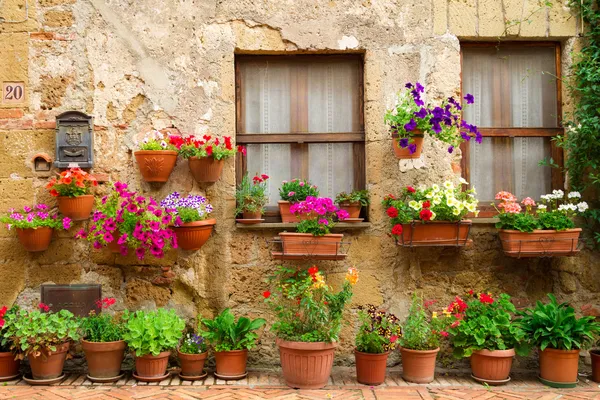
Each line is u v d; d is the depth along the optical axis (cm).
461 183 520
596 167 504
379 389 453
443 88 518
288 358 452
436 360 512
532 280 521
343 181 537
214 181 507
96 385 457
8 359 465
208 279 509
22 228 483
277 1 516
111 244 484
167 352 468
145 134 509
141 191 507
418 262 518
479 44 537
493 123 543
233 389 448
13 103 505
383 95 518
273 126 536
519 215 497
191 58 512
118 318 504
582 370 513
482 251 520
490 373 467
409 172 517
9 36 505
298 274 504
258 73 536
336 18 517
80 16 508
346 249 513
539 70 544
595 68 505
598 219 504
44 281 504
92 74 508
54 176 505
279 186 536
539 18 523
